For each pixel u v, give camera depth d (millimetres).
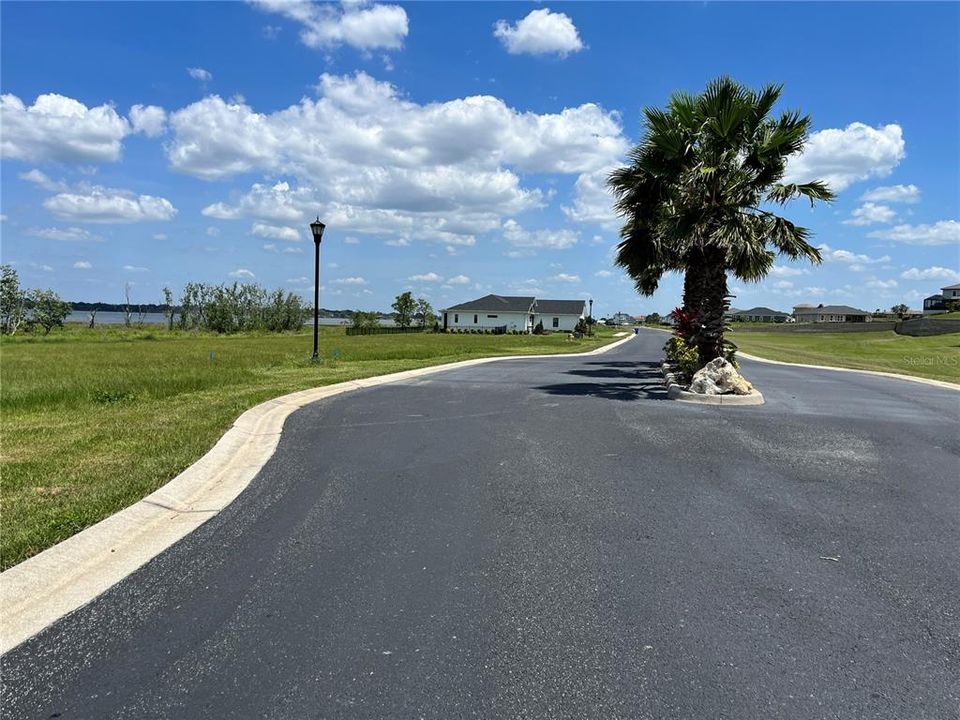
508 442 8164
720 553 4434
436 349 32562
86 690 2826
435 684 2875
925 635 3334
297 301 71562
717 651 3160
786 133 12477
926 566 4230
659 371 19453
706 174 12391
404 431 8914
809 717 2654
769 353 30797
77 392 11938
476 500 5637
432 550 4469
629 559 4320
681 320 16094
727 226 12500
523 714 2666
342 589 3842
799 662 3066
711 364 12328
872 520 5156
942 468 6945
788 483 6246
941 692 2834
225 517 5164
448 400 12156
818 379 17484
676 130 13156
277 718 2637
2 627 3350
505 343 44688
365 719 2633
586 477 6430
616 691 2826
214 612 3545
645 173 15484
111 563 4199
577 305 96188
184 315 63156
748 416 10312
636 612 3562
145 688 2844
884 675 2963
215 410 9898
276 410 10461
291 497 5727
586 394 13219
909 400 12766
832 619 3500
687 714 2666
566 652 3143
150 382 13867
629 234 18672
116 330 57875
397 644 3215
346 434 8688
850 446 8023
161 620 3451
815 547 4559
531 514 5250
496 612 3559
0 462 6527
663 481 6285
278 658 3082
